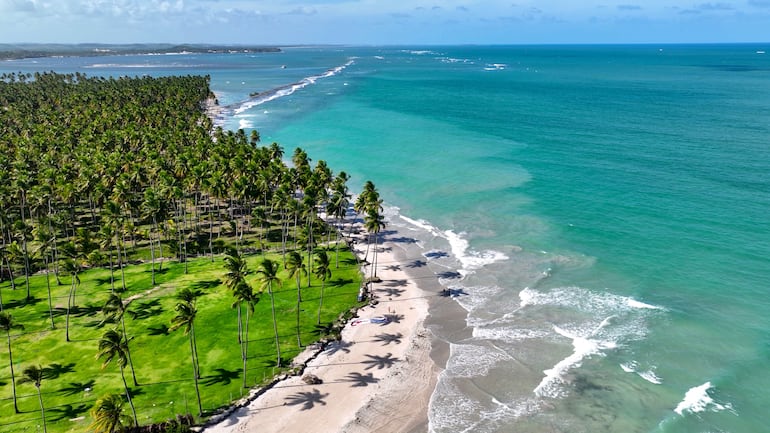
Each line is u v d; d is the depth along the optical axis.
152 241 94.12
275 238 105.94
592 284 84.19
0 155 126.19
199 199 128.00
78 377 62.41
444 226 111.12
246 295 61.94
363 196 95.81
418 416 57.25
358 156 171.12
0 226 89.56
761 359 64.62
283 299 81.00
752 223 105.50
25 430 53.62
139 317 75.38
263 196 111.50
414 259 95.81
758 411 56.62
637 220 109.38
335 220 115.62
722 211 112.50
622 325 72.75
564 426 55.59
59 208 116.56
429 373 64.12
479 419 56.81
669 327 71.81
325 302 80.44
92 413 47.34
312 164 160.75
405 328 73.44
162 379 62.09
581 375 63.16
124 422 48.59
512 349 68.44
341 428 55.19
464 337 71.38
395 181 143.25
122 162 116.25
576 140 186.12
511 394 60.44
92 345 68.88
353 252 98.56
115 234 89.69
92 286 85.19
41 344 69.06
